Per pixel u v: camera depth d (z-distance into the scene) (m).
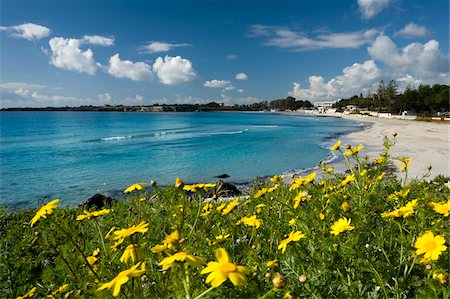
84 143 41.94
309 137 45.16
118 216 4.17
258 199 4.43
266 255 2.39
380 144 32.44
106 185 18.92
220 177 19.86
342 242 2.08
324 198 3.18
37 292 2.32
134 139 46.34
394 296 1.80
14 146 39.34
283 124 84.75
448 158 21.00
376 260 2.14
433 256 1.63
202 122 98.25
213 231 2.75
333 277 1.95
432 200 3.14
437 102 87.94
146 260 2.09
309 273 1.96
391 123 78.75
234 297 1.62
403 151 25.58
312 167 21.75
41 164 26.53
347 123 86.25
